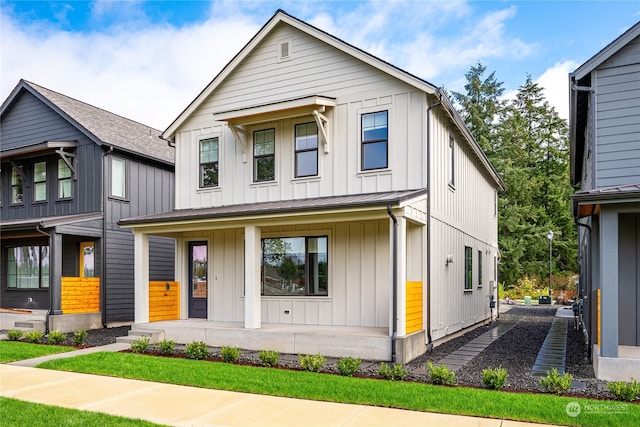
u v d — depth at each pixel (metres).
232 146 14.52
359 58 12.54
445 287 13.38
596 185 10.16
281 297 13.31
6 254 18.78
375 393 7.26
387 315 12.01
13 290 18.39
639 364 7.99
